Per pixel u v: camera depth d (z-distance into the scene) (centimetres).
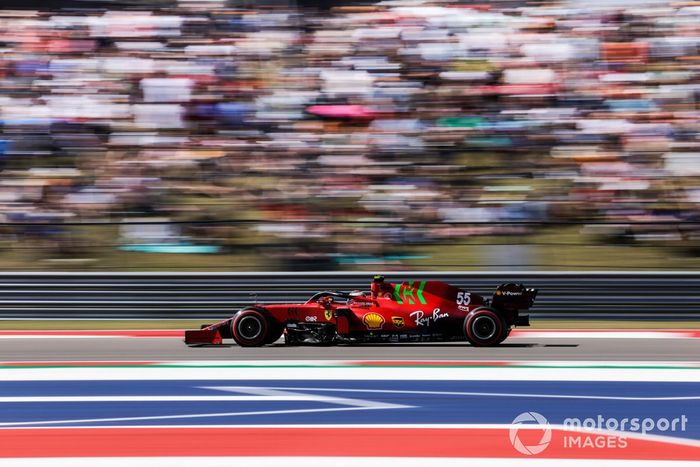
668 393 1520
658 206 3122
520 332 2392
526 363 1819
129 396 1519
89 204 3184
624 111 3597
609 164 3353
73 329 2514
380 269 2819
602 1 4088
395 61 3916
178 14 4184
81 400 1491
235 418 1346
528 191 3238
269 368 1769
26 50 3941
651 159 3372
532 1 4188
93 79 3788
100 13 4181
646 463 1112
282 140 3538
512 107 3656
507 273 2586
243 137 3575
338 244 2886
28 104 3659
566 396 1495
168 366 1809
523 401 1455
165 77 3778
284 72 3875
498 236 2903
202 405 1439
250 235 2939
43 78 3809
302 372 1720
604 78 3762
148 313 2595
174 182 3331
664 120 3547
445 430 1269
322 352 1975
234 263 2864
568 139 3506
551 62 3819
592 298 2559
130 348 2088
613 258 2795
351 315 1970
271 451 1162
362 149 3478
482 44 3941
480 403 1441
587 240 2903
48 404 1463
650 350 2022
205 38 4069
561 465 1103
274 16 4169
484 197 3216
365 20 4166
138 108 3659
